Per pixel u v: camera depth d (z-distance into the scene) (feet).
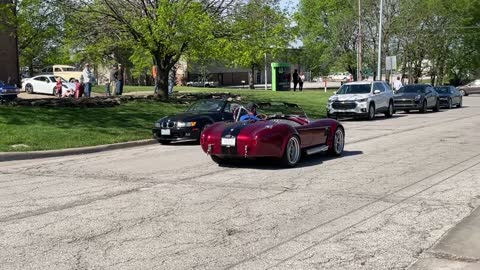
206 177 34.55
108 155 47.96
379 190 29.30
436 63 196.34
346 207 25.66
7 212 25.85
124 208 26.27
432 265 17.70
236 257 18.79
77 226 23.06
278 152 36.47
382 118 89.86
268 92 132.98
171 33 76.84
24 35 80.48
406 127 69.46
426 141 52.21
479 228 21.52
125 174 36.65
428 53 185.98
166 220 23.84
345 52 183.52
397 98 101.09
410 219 23.21
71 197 29.17
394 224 22.52
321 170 36.32
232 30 83.51
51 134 53.93
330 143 42.11
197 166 39.40
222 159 39.55
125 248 19.93
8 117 61.21
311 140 39.91
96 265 18.11
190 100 92.27
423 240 20.27
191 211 25.43
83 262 18.43
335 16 182.80
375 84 88.94
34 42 103.81
